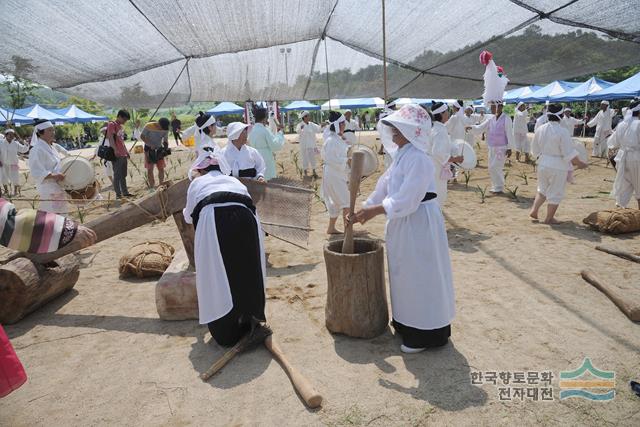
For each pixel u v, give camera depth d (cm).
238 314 369
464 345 367
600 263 530
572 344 360
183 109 5666
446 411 290
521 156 1552
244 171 572
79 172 658
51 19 582
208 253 365
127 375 348
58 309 477
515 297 450
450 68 812
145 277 564
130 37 654
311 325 414
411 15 681
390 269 360
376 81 891
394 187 340
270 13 674
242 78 830
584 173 1198
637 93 1961
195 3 619
